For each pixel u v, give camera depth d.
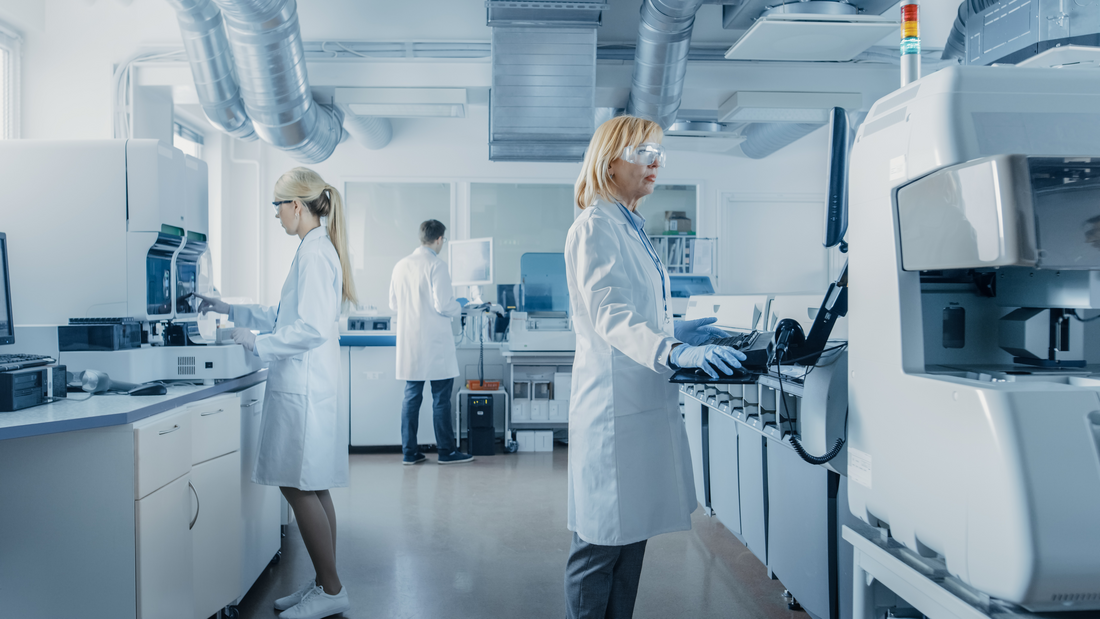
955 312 1.17
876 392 1.08
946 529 0.91
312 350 2.09
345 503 3.39
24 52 3.64
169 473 1.71
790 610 2.20
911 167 0.98
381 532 2.95
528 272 5.07
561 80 3.47
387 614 2.17
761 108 3.99
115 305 2.04
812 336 1.22
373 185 5.30
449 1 3.89
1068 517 0.79
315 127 3.70
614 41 3.96
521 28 3.31
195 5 2.86
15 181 2.04
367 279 5.29
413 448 4.24
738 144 5.27
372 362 4.59
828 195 1.20
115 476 1.57
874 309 1.08
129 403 1.68
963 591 0.96
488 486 3.71
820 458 1.25
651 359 1.25
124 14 3.70
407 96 3.89
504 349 4.73
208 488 1.94
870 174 1.09
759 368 1.21
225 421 2.05
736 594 2.32
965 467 0.87
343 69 3.89
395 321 4.76
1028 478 0.79
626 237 1.44
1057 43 1.44
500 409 5.14
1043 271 1.06
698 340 1.64
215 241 4.97
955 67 0.96
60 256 2.04
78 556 1.58
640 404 1.41
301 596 2.17
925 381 0.95
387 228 5.30
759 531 2.37
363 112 4.03
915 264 0.98
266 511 2.42
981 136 0.91
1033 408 0.82
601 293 1.34
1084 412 0.82
